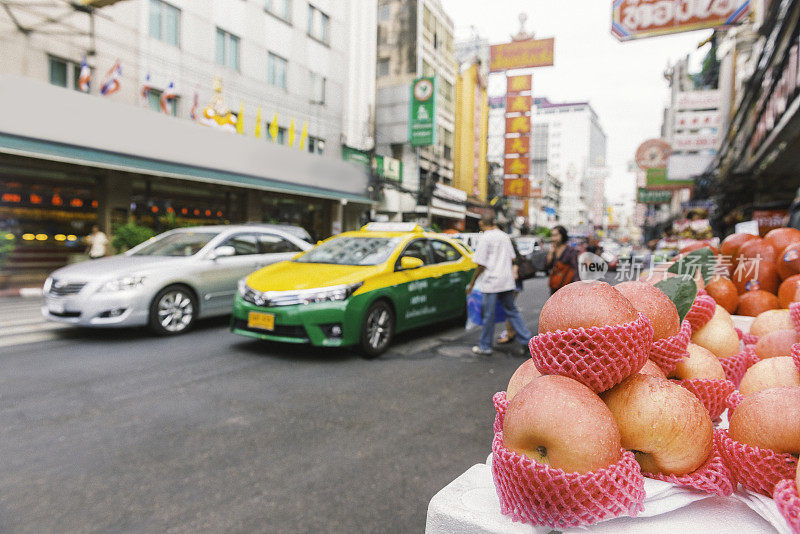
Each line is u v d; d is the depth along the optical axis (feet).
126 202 43.06
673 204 141.59
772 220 24.72
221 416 11.32
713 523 2.69
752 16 27.25
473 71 113.60
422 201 86.07
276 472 8.71
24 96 31.81
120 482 8.27
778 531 2.49
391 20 84.89
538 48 107.65
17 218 36.55
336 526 7.11
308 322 15.97
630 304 3.01
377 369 15.69
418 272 19.67
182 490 8.05
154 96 45.57
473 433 10.64
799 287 5.11
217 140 46.03
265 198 57.57
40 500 7.70
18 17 36.14
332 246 20.52
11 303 28.43
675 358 3.55
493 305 17.81
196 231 23.43
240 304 17.21
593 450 2.52
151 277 19.16
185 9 47.52
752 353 4.69
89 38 40.09
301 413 11.62
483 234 18.35
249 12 54.85
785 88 27.04
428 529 2.99
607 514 2.52
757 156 37.91
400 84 83.82
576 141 495.00
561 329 2.93
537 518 2.62
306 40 63.36
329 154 68.49
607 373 2.80
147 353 16.97
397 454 9.53
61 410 11.50
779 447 2.75
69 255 39.70
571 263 18.75
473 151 114.73
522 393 2.83
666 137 152.46
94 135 35.99
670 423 2.74
